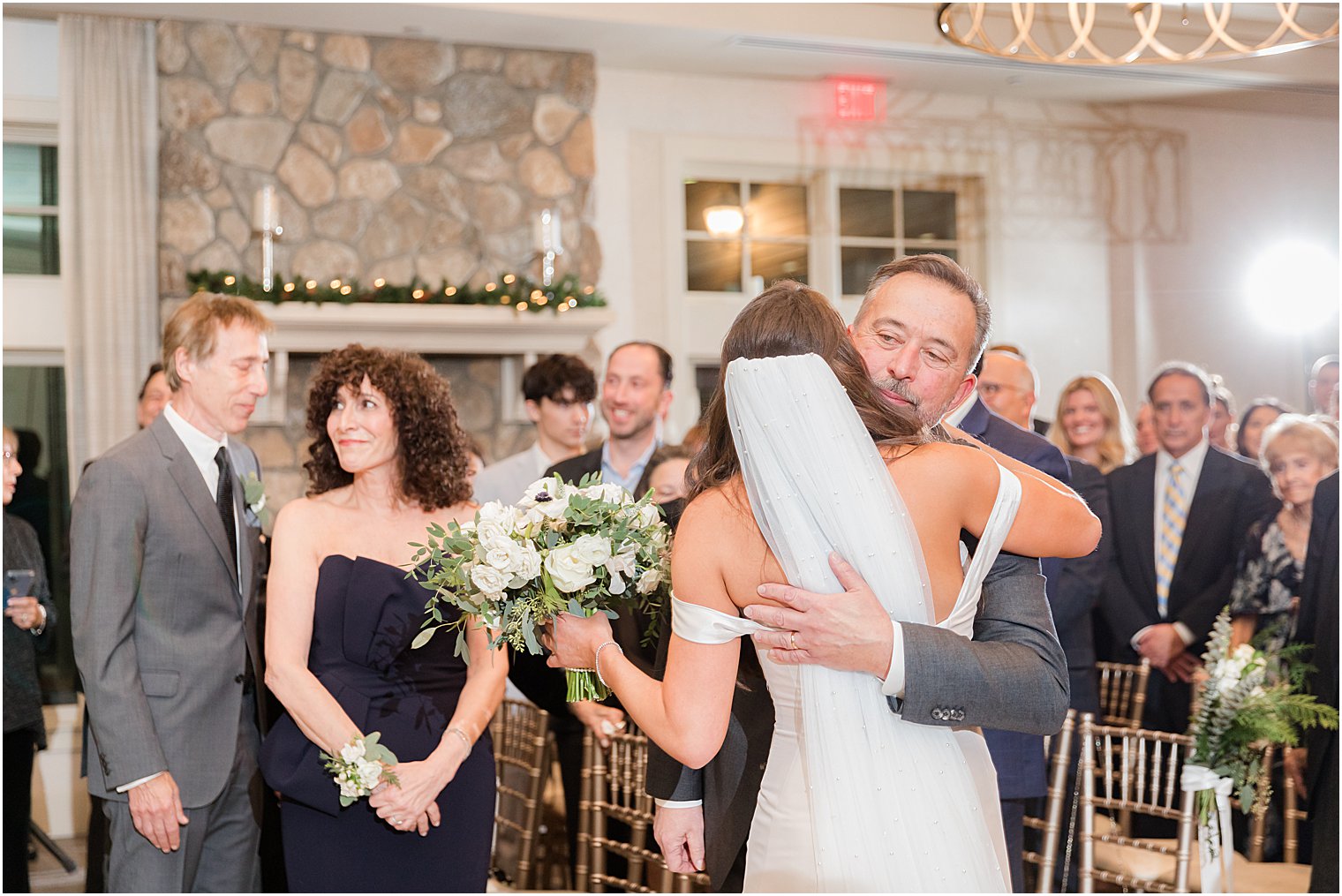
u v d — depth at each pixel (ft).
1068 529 5.18
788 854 5.18
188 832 8.44
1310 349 24.82
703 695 5.12
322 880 7.81
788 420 4.99
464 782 8.07
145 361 18.35
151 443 8.78
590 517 5.98
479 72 20.21
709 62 21.22
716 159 21.93
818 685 5.13
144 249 18.42
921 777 5.11
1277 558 12.94
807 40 19.93
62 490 18.57
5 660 11.96
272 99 19.25
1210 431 18.37
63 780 17.53
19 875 12.09
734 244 22.16
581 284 20.36
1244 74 22.00
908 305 5.62
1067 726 9.63
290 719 7.97
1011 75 22.09
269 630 7.84
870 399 5.25
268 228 18.44
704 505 5.23
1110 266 24.07
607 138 21.42
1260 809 8.81
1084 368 23.91
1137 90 23.08
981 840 5.18
